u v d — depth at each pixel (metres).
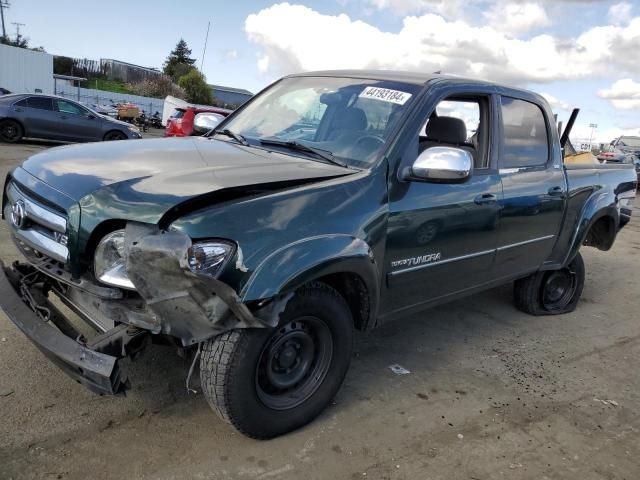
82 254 2.54
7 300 2.82
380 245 3.05
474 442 3.06
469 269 3.81
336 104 3.60
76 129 16.23
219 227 2.38
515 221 4.06
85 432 2.77
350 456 2.82
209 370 2.52
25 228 2.92
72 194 2.60
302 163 3.11
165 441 2.77
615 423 3.42
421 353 4.13
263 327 2.49
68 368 2.50
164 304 2.37
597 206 4.99
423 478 2.72
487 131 3.93
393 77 3.72
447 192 3.42
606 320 5.36
